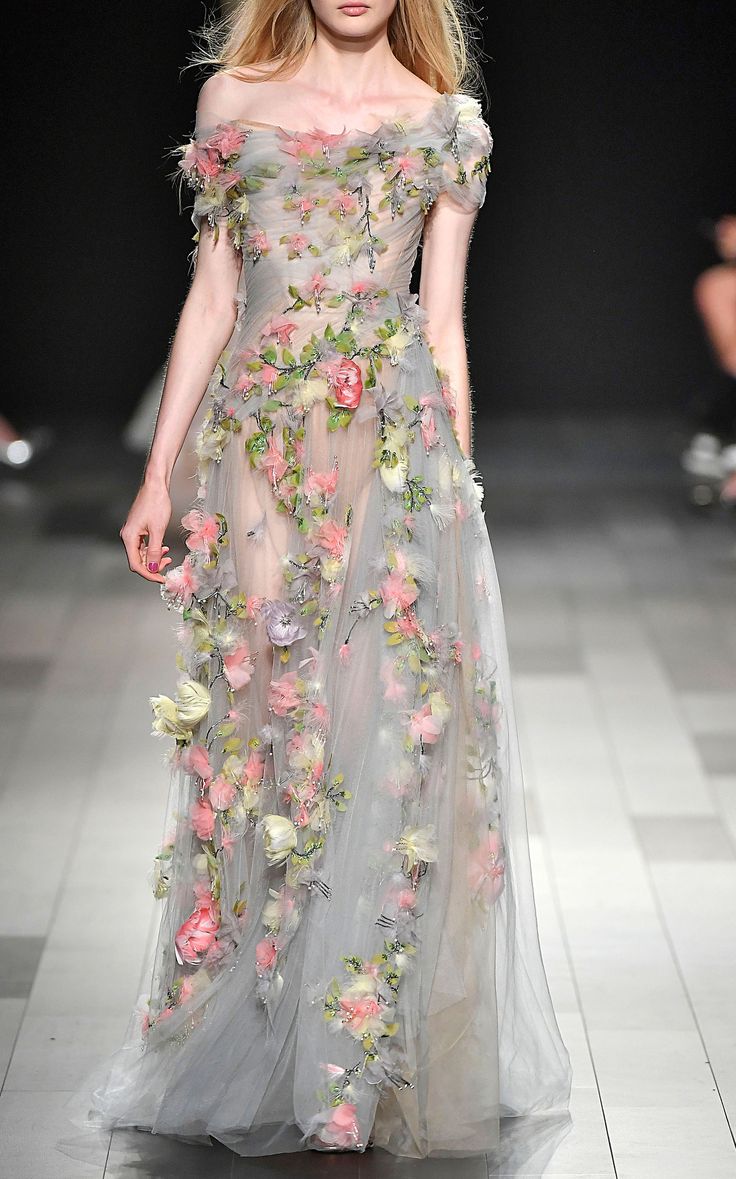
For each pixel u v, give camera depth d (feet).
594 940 27.45
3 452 76.95
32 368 95.30
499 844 21.21
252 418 20.84
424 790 20.80
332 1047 20.44
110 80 92.27
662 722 39.75
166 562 21.42
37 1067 22.91
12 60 91.86
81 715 39.96
